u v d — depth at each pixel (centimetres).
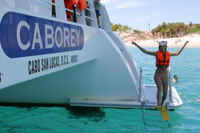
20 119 563
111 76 639
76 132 479
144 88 768
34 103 684
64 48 387
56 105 681
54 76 660
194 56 2722
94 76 647
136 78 745
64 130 491
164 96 545
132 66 755
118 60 629
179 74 1341
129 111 609
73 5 607
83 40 503
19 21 245
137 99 637
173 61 2147
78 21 668
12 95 677
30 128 502
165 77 536
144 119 554
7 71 227
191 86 973
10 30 229
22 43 252
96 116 579
